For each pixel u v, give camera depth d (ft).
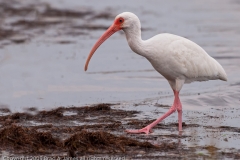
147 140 41.52
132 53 82.58
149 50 44.14
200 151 38.47
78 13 119.85
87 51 83.30
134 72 70.08
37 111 51.26
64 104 54.75
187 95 58.23
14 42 89.51
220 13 122.42
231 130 44.65
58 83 64.03
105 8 128.06
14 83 63.62
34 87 61.98
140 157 36.96
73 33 98.78
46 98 57.21
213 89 60.85
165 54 44.32
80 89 61.26
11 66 72.54
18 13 115.55
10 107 53.42
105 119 48.16
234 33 98.32
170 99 56.59
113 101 56.03
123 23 44.24
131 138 41.42
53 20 110.73
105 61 76.74
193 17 117.80
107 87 62.39
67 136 42.04
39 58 77.92
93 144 39.04
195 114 50.65
